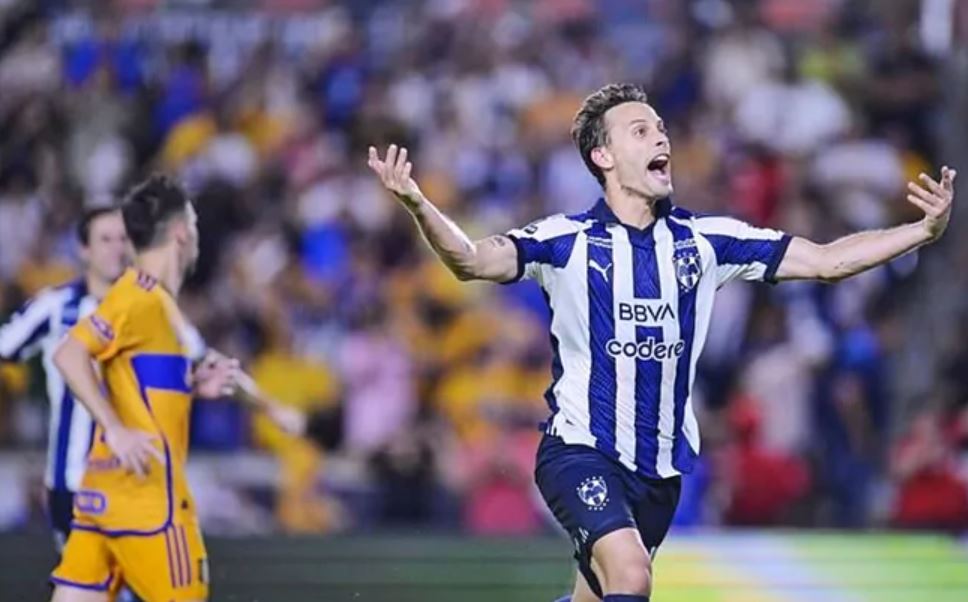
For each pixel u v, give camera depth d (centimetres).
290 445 4022
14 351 2427
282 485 3984
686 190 4603
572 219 1900
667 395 1889
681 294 1880
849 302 4269
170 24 5128
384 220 4484
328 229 4456
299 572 2733
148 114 4950
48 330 2433
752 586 2722
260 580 2684
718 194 4588
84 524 2089
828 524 4000
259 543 2952
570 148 4703
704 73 4897
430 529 3884
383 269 4375
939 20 4791
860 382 4156
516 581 2706
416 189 1758
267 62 5006
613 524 1816
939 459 3784
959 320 4319
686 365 1897
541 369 4119
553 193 4631
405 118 4806
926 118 4797
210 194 4553
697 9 5094
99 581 2094
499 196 4625
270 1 5181
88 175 4850
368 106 4862
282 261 4406
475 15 5069
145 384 2069
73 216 4741
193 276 4434
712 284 1908
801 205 4572
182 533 2077
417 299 4256
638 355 1869
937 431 3806
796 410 4050
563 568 2791
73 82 5038
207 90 4959
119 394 2067
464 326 4188
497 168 4672
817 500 4016
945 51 4794
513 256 1856
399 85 4900
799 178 4650
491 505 3909
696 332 1897
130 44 5091
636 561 1786
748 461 3909
